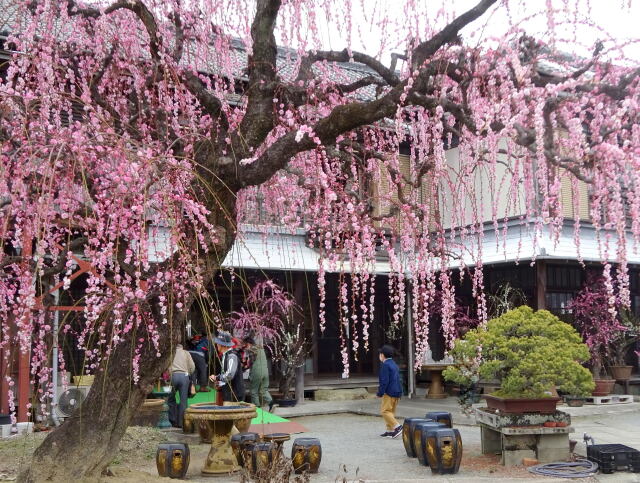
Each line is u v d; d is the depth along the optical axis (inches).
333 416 560.7
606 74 181.6
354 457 376.2
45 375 253.1
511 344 360.2
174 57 265.3
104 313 248.1
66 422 239.3
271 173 238.7
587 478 313.0
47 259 277.4
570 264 627.5
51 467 228.5
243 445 324.2
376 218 251.0
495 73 192.1
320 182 234.2
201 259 230.5
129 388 234.8
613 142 167.6
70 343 444.8
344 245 253.1
